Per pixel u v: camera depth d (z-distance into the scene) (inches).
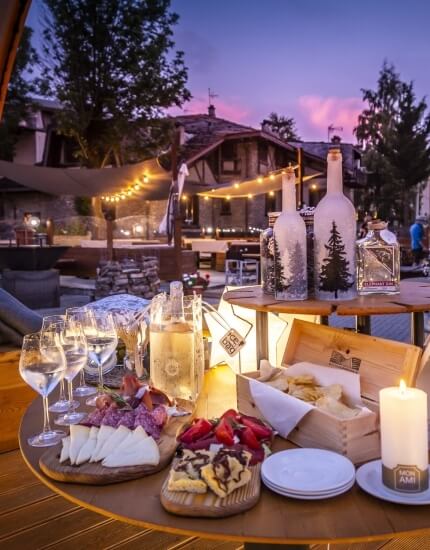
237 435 47.9
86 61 682.8
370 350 55.3
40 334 58.7
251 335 73.2
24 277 355.6
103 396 56.0
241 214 820.6
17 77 743.1
